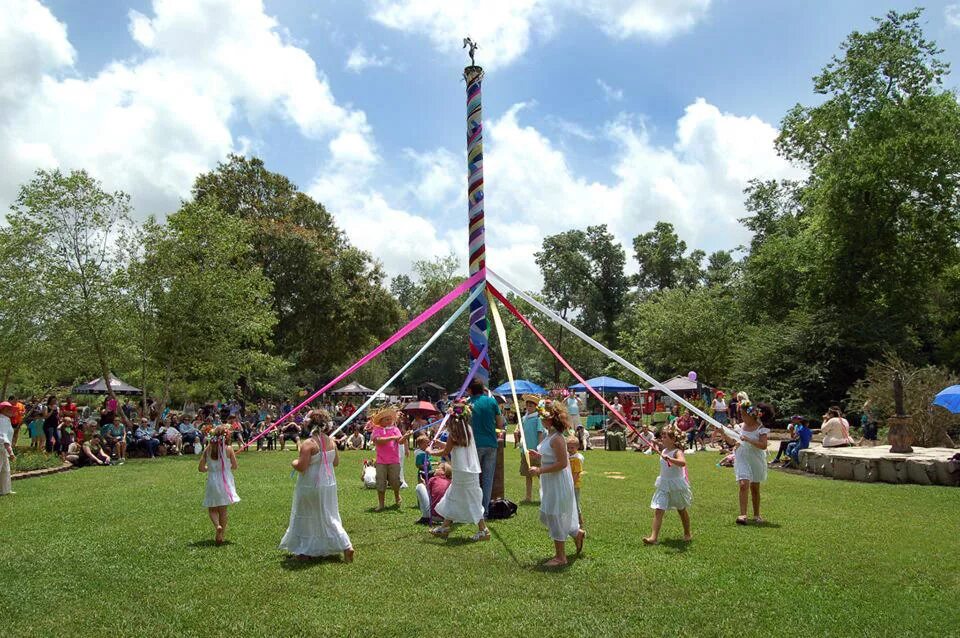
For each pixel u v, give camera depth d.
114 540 6.94
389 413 9.05
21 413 18.14
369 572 5.68
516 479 12.32
